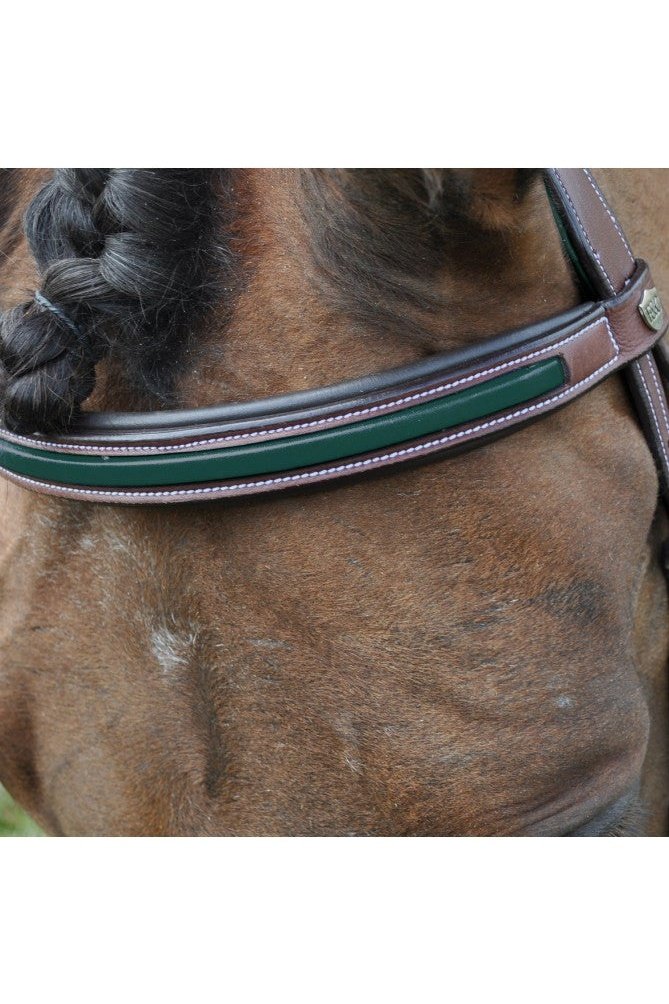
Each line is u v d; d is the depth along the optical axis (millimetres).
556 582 966
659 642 1155
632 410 1028
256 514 944
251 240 924
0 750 1232
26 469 996
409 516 935
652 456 1046
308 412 896
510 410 909
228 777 1023
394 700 961
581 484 982
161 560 988
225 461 908
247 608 969
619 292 973
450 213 853
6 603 1136
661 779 1220
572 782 1007
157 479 928
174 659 1011
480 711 963
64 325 912
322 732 983
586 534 980
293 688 979
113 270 891
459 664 955
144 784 1083
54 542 1056
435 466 928
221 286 930
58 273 911
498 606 952
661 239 1150
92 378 946
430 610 945
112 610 1036
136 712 1058
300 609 956
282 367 925
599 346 952
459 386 895
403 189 846
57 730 1142
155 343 936
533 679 966
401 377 899
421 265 889
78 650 1078
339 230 890
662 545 1110
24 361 917
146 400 964
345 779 989
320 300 914
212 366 938
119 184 895
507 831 992
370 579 942
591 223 955
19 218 1067
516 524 949
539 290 940
